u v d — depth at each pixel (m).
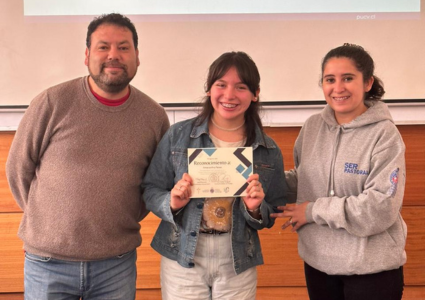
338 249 1.32
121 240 1.39
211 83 1.30
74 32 2.12
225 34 2.14
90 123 1.34
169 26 2.13
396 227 1.33
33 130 1.33
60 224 1.31
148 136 1.42
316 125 1.47
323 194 1.38
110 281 1.39
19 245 2.25
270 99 2.18
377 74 2.16
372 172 1.28
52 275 1.34
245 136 1.36
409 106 2.18
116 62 1.32
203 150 1.28
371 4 2.12
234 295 1.33
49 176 1.33
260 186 1.27
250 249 1.36
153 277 2.29
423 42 2.14
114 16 1.37
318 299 1.43
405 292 2.30
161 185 1.38
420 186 2.23
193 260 1.30
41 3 2.10
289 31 2.14
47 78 2.14
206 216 1.31
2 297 2.29
